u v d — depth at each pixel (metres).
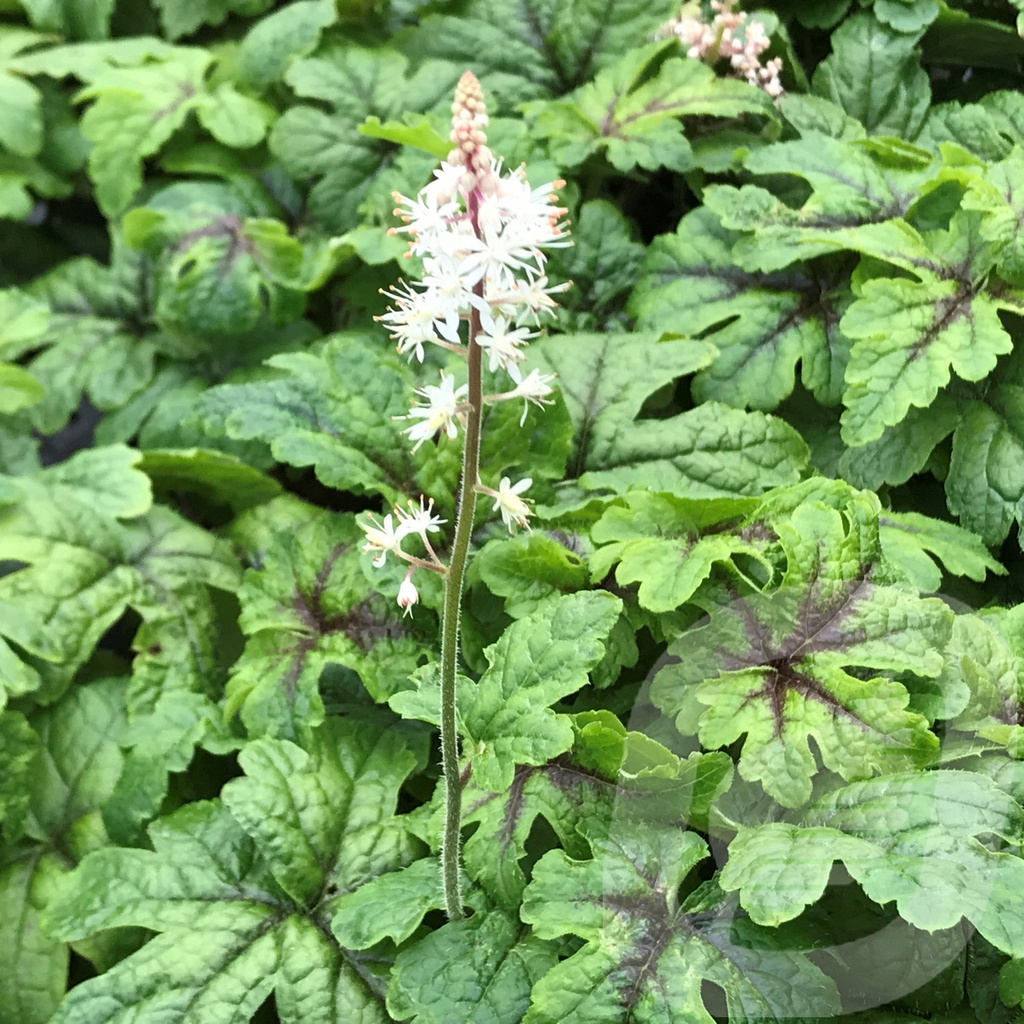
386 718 0.48
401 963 0.40
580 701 0.45
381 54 0.63
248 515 0.57
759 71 0.57
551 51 0.62
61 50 0.68
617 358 0.51
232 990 0.41
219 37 0.73
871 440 0.48
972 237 0.49
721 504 0.45
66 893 0.44
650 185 0.62
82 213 0.76
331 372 0.48
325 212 0.61
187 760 0.48
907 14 0.57
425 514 0.35
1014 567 0.49
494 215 0.32
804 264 0.53
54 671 0.51
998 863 0.35
